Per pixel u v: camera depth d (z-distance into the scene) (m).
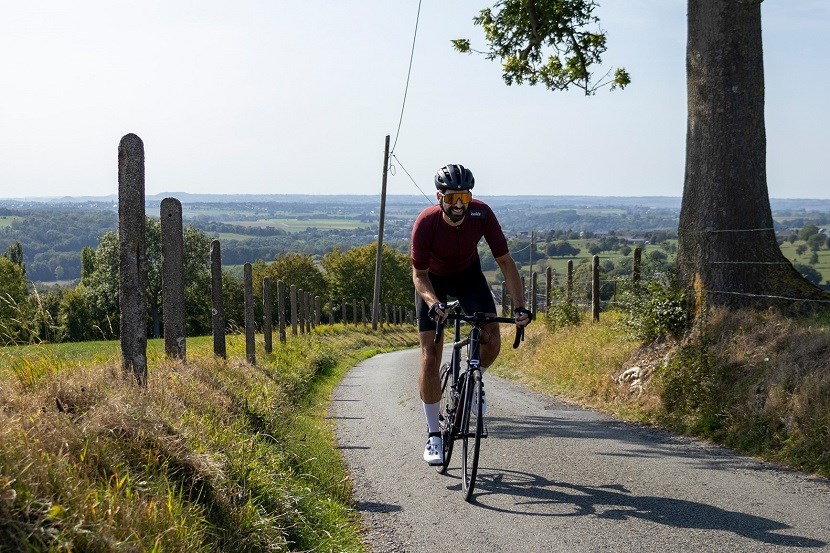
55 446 3.54
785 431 7.02
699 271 10.20
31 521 2.89
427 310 6.17
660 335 10.57
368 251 95.50
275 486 4.94
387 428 8.84
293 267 93.81
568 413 9.78
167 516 3.45
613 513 5.08
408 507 5.51
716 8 10.17
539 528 4.84
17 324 5.86
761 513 5.03
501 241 5.98
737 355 8.64
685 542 4.48
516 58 15.84
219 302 10.38
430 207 6.03
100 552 2.98
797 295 9.57
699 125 10.35
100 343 16.59
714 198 10.14
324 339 27.03
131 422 4.20
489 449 7.28
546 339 16.27
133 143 5.62
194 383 6.94
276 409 7.95
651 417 8.98
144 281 5.71
